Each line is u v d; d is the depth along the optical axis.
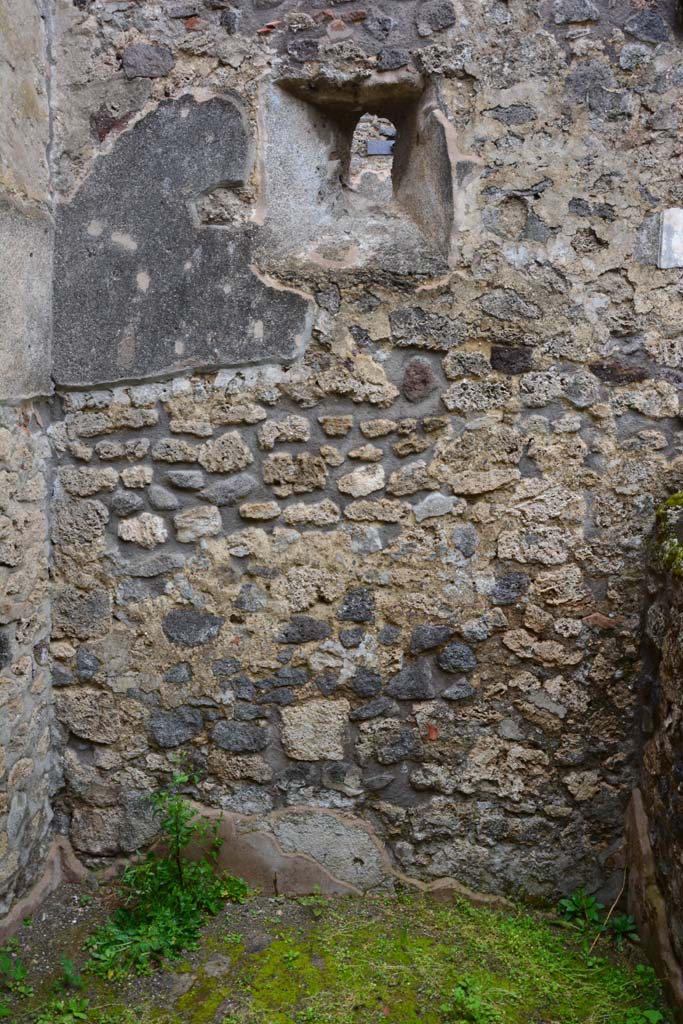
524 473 2.57
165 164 2.60
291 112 2.63
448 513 2.59
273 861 2.63
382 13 2.54
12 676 2.42
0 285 2.31
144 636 2.66
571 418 2.55
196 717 2.66
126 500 2.65
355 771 2.63
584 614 2.57
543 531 2.56
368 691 2.61
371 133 3.61
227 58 2.57
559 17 2.48
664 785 2.27
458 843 2.61
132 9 2.59
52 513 2.66
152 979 2.25
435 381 2.57
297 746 2.63
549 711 2.58
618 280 2.52
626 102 2.49
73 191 2.62
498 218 2.53
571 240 2.52
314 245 2.62
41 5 2.57
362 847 2.63
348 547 2.61
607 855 2.59
